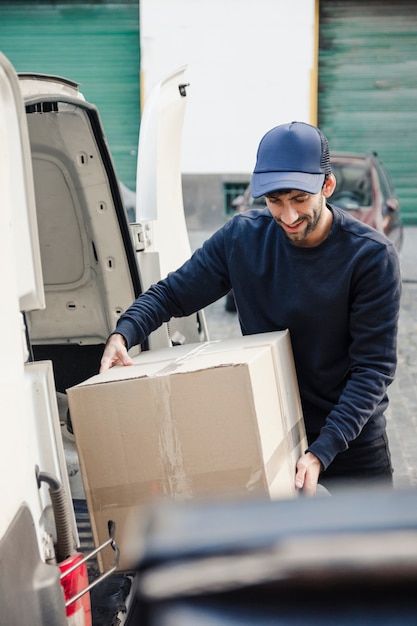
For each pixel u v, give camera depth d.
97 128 3.40
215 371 2.44
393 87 16.11
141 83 15.89
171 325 4.28
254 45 15.71
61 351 3.94
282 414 2.70
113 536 2.49
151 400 2.47
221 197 16.14
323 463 2.81
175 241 4.39
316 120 16.09
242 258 3.12
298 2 15.58
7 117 2.17
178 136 4.50
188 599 0.95
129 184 16.23
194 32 15.69
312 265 2.98
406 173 16.38
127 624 2.69
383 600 0.94
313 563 0.93
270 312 3.10
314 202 2.86
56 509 2.24
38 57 16.14
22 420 2.14
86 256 3.72
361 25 15.89
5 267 2.10
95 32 15.93
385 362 2.98
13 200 2.21
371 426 3.16
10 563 1.88
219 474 2.47
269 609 0.95
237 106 15.87
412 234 16.33
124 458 2.51
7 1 15.98
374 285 2.94
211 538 0.97
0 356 2.04
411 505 0.99
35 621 1.96
